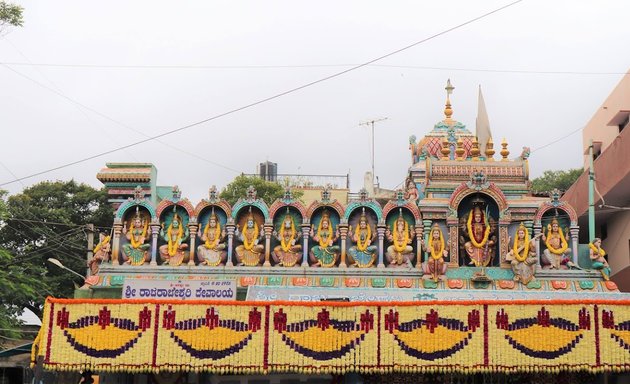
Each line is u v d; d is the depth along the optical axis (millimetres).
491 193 30078
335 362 26188
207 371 27328
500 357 26188
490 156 32625
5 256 35469
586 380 28016
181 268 29547
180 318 26500
